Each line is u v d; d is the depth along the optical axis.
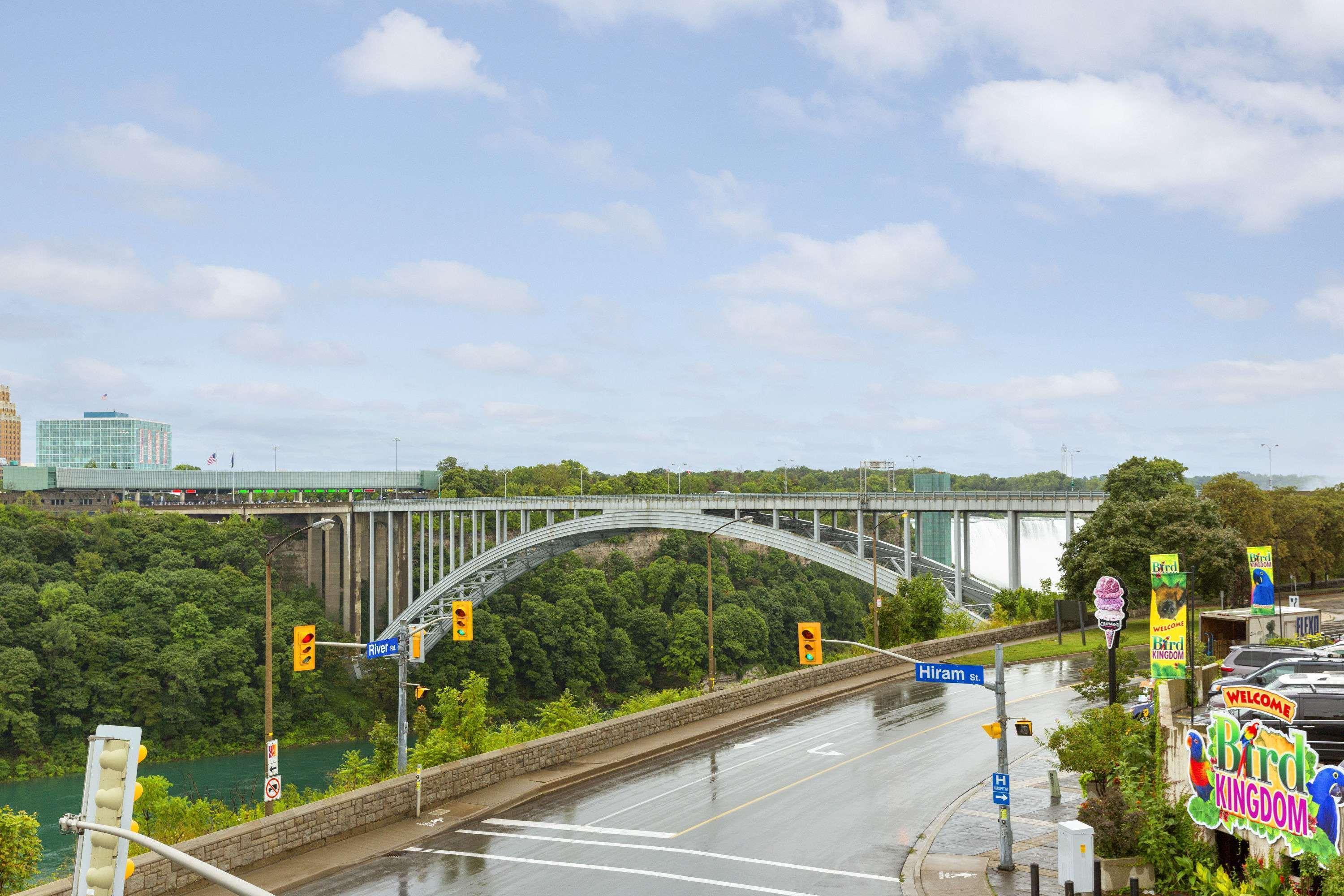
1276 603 61.50
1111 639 30.62
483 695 36.47
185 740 102.06
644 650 138.00
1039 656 55.41
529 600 133.88
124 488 160.62
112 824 10.66
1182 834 21.83
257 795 82.88
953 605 66.56
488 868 24.94
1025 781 32.72
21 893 20.36
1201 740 20.19
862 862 25.27
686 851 26.23
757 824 28.56
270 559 29.97
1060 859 21.42
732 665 138.00
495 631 125.88
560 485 196.38
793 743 38.38
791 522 83.31
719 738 39.53
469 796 31.06
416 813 29.33
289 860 25.47
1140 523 59.34
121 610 108.88
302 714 112.31
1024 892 22.95
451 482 168.12
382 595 145.25
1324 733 20.02
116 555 119.56
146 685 99.62
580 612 133.75
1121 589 30.50
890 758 35.88
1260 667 29.97
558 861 25.48
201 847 23.58
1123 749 27.05
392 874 24.58
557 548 111.31
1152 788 24.05
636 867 24.97
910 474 161.88
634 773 34.34
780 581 167.50
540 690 126.19
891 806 30.22
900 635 62.59
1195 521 58.66
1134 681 43.75
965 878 23.95
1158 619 28.14
